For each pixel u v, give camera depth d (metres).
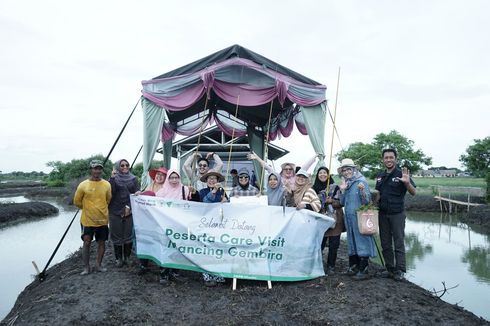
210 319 4.46
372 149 36.75
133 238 6.41
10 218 18.03
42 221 18.42
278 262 5.55
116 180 6.30
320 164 8.57
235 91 8.65
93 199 5.92
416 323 4.35
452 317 4.61
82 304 4.82
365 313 4.56
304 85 8.59
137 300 4.95
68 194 34.69
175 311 4.67
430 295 5.40
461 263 9.70
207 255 5.50
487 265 9.47
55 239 13.16
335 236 6.17
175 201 5.67
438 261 9.92
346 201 5.80
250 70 8.53
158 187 6.38
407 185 5.46
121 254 6.47
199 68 8.36
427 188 32.00
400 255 5.71
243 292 5.28
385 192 5.79
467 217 18.69
